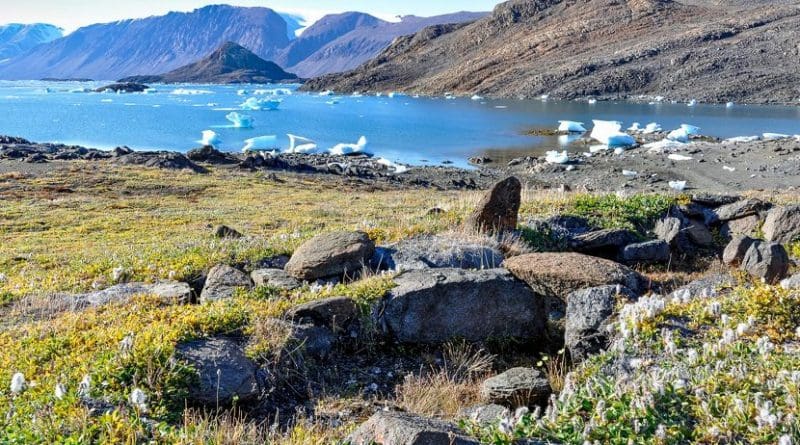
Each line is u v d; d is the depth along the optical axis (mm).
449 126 96062
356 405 7070
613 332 7418
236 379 6723
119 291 10141
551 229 13430
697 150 56156
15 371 6402
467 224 13305
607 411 5109
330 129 94000
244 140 81000
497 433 4980
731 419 4902
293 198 31281
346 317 8562
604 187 42094
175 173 39219
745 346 6125
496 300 9078
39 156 43000
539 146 70375
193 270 11633
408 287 8953
